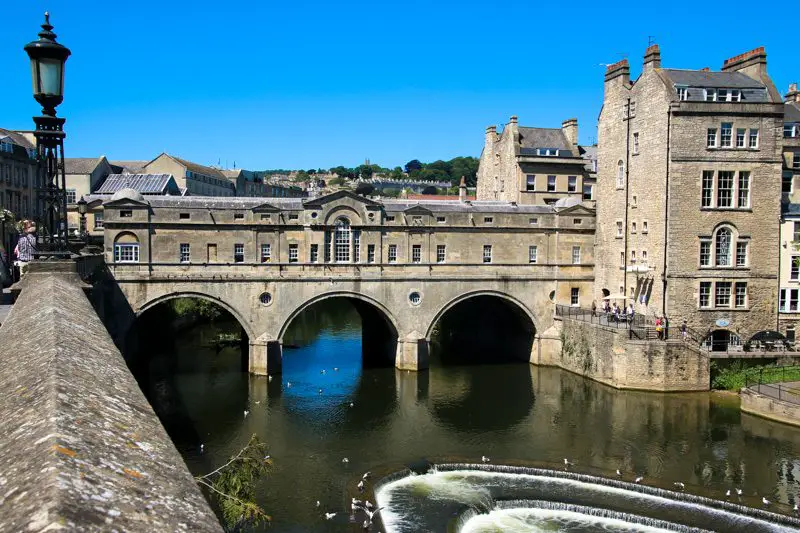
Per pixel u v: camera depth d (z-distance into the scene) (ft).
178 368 202.49
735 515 104.42
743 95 188.75
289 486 117.60
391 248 203.21
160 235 186.29
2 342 44.06
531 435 144.87
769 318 187.83
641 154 195.52
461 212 207.92
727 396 168.76
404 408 165.89
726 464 125.39
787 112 215.92
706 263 185.98
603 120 215.31
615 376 178.09
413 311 204.74
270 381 188.75
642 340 174.60
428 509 107.34
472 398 175.32
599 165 217.15
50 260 74.90
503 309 232.53
